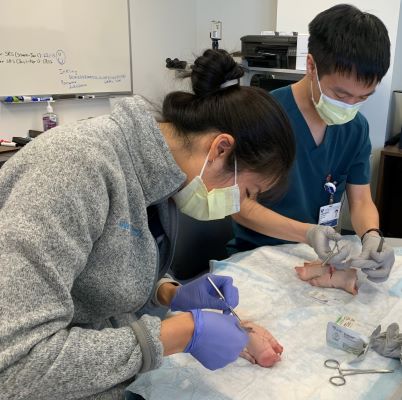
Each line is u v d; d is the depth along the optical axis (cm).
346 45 113
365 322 104
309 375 86
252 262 133
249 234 158
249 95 76
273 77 301
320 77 125
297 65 285
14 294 57
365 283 121
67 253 62
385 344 90
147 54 348
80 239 65
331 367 88
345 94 123
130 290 79
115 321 89
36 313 59
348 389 82
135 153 77
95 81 308
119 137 75
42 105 280
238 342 80
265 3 360
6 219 60
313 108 141
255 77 297
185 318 75
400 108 305
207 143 77
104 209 69
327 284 119
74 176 64
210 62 77
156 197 81
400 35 285
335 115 131
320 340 97
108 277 76
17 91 263
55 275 60
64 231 62
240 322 92
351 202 161
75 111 302
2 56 252
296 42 281
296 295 116
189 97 80
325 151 149
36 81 272
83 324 82
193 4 388
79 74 296
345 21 114
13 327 56
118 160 73
